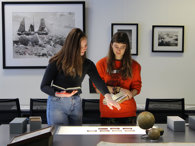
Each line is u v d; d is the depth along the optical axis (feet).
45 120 11.69
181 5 14.49
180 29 14.46
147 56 14.58
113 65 9.64
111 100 8.59
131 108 9.68
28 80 14.57
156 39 14.47
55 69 8.20
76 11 14.39
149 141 6.53
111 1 14.48
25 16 14.39
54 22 14.43
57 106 8.24
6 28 14.39
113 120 9.61
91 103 12.23
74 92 8.06
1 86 14.56
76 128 7.82
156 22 14.51
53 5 14.38
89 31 14.57
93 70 8.90
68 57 8.10
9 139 6.85
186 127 8.12
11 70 14.55
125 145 6.17
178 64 14.65
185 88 14.69
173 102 11.02
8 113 11.39
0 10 14.35
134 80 9.94
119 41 9.30
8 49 14.44
